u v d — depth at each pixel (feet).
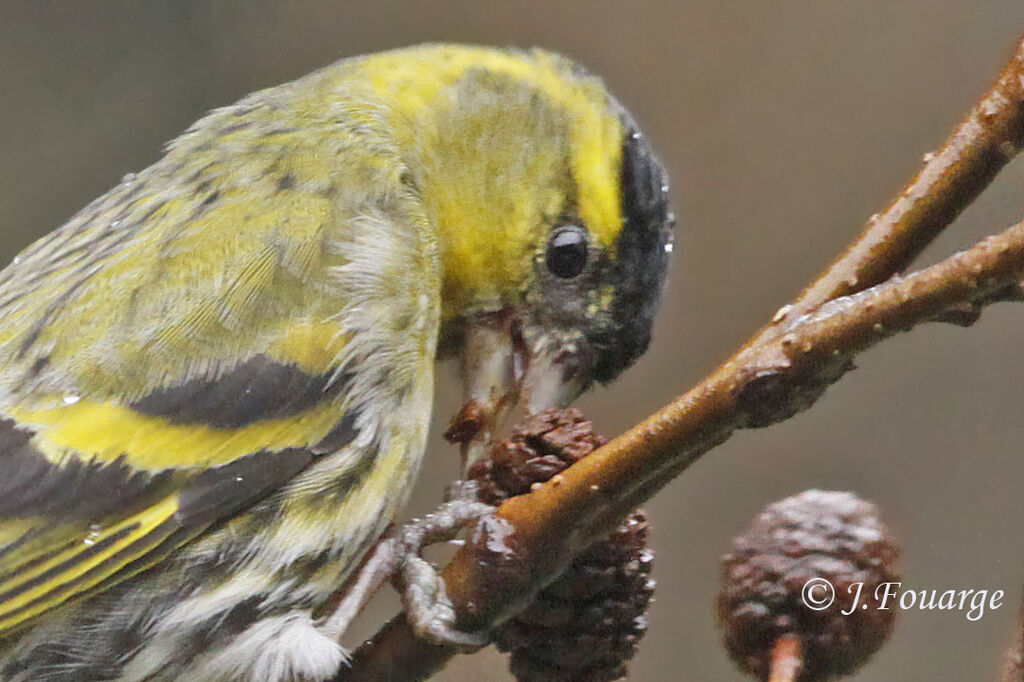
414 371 4.06
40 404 4.02
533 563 3.99
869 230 3.97
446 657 4.01
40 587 4.02
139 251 4.04
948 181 3.97
